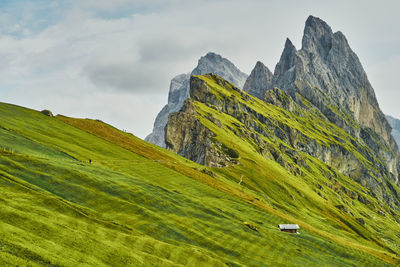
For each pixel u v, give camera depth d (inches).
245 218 4370.1
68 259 1625.2
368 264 4419.3
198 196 4562.0
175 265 2127.2
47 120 5452.8
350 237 7263.8
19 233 1670.8
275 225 4714.6
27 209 2021.4
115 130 7253.9
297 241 4286.4
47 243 1691.7
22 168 2807.6
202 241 2987.2
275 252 3474.4
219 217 3850.9
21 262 1428.4
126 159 5017.2
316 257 3892.7
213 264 2493.8
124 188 3309.5
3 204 1953.7
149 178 4402.1
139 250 2185.0
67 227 1998.0
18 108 5423.2
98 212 2647.6
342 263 4094.5
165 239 2682.1
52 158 3440.0
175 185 4633.4
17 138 3681.1
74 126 5861.2
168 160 6333.7
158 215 3063.5
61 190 2738.7
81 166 3499.0
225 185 6259.8
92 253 1809.8
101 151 4884.4
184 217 3351.4
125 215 2787.9
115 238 2196.1
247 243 3405.5
